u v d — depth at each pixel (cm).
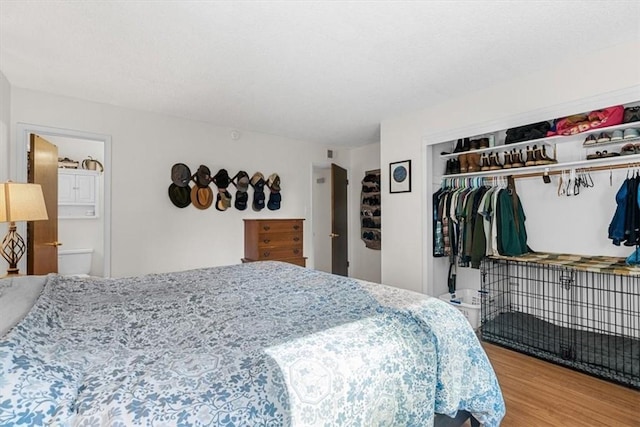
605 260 269
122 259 356
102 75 274
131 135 362
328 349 106
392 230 393
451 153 362
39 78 281
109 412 73
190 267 402
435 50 233
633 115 239
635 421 182
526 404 199
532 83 273
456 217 342
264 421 81
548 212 315
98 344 108
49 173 362
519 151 323
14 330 93
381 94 319
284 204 491
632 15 192
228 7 182
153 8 183
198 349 106
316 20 195
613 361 229
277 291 175
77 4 179
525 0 178
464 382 139
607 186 279
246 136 453
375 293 168
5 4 178
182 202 394
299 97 327
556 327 290
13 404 69
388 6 182
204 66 257
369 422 103
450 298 358
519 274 331
